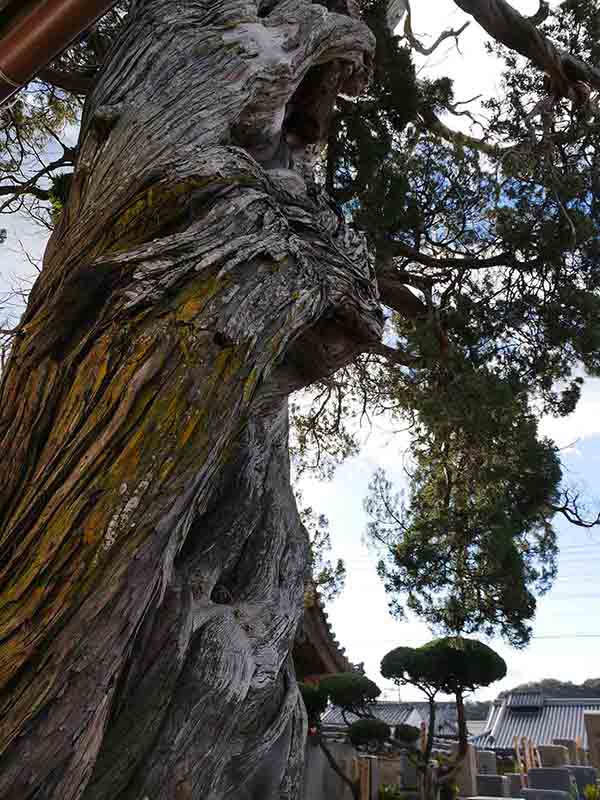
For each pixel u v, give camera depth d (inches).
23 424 102.8
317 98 170.1
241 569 146.7
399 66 281.3
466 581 351.6
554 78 313.6
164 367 94.8
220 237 108.7
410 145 304.0
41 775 84.8
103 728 92.0
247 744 134.5
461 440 322.0
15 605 85.2
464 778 588.1
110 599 87.3
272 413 146.2
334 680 485.4
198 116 132.6
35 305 115.0
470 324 309.3
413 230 306.0
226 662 118.6
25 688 83.6
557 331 297.1
